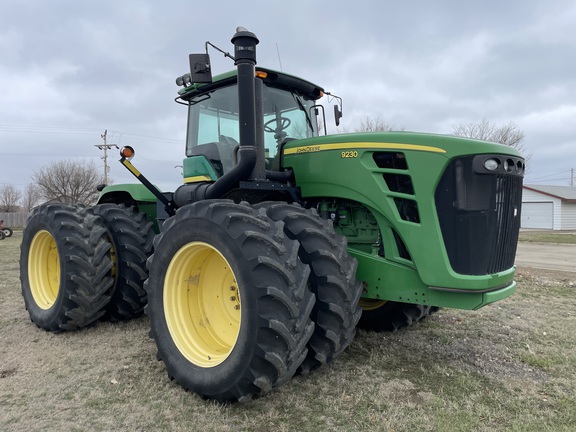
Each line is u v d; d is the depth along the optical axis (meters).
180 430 2.59
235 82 4.16
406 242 3.16
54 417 2.73
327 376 3.34
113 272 4.53
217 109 4.32
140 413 2.78
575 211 35.06
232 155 3.99
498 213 3.07
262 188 3.52
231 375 2.72
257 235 2.73
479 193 2.99
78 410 2.82
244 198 3.86
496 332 4.51
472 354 3.88
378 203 3.28
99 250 4.28
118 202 5.50
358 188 3.38
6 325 4.71
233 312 3.22
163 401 2.93
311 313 3.00
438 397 3.01
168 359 3.17
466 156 2.99
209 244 2.94
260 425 2.65
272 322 2.57
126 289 4.55
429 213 3.06
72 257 4.16
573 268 10.05
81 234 4.25
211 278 3.34
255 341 2.61
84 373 3.39
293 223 3.10
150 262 3.38
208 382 2.85
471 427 2.64
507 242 3.17
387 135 3.29
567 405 2.93
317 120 4.69
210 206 2.98
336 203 3.68
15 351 3.89
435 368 3.53
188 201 4.02
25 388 3.13
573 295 6.46
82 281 4.18
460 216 2.99
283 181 3.77
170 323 3.23
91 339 4.20
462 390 3.15
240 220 2.84
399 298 3.26
